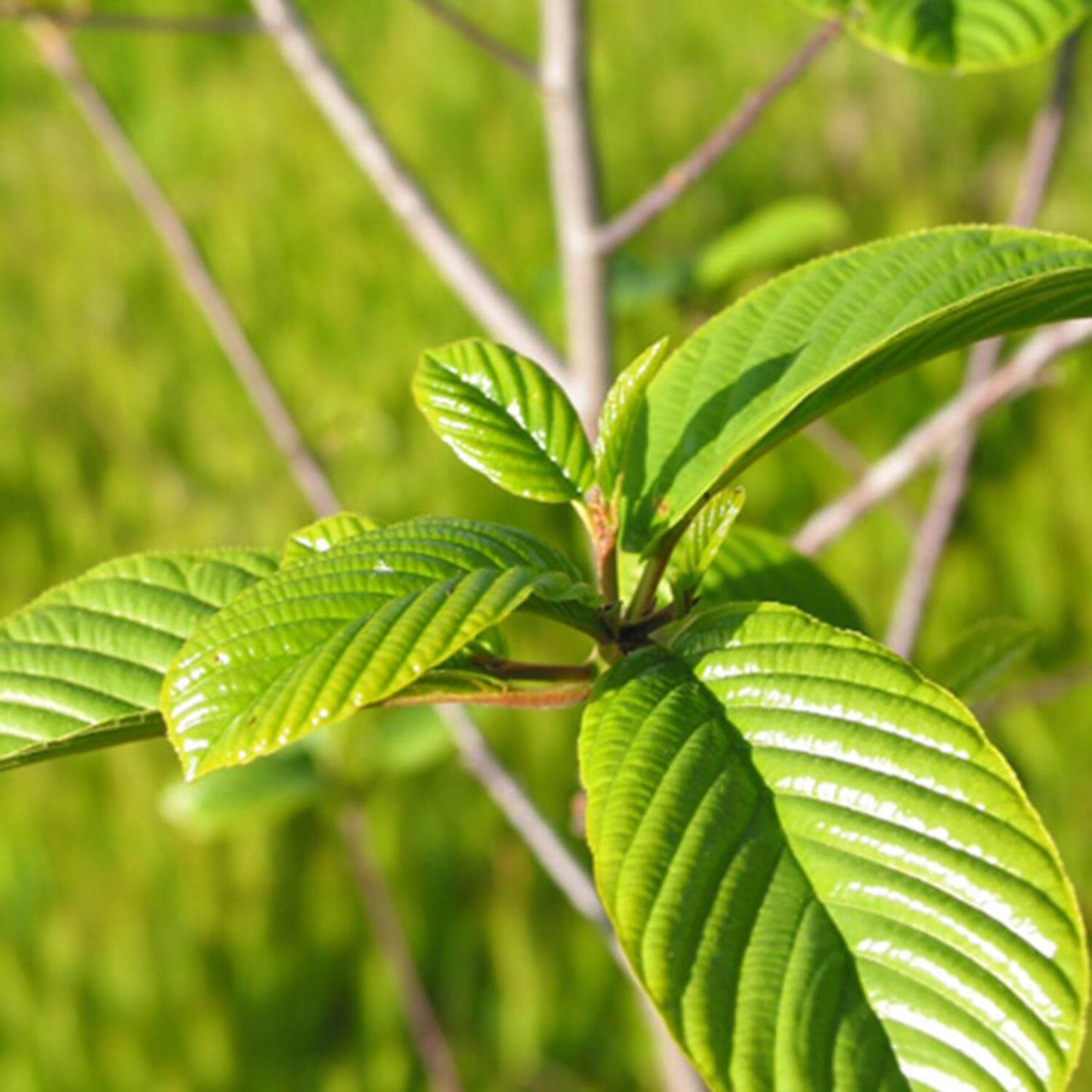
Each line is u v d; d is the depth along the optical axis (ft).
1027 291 4.07
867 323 4.86
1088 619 14.90
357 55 24.03
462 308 18.63
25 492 17.52
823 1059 3.40
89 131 23.03
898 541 15.31
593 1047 13.69
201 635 3.76
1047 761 13.94
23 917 14.53
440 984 13.92
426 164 21.08
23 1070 13.92
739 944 3.54
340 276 19.33
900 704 3.85
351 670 3.61
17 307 19.77
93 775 15.03
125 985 14.08
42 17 8.68
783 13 22.70
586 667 4.49
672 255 19.27
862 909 3.62
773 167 20.08
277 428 8.85
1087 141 19.13
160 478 17.20
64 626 5.22
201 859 14.51
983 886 3.58
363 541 3.98
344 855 14.34
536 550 4.09
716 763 3.86
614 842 3.68
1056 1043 3.40
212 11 25.13
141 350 18.99
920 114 20.10
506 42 23.43
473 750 8.18
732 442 4.70
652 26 22.85
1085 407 15.99
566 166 8.26
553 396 4.66
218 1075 13.79
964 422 8.33
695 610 4.41
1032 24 6.81
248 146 22.11
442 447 16.97
